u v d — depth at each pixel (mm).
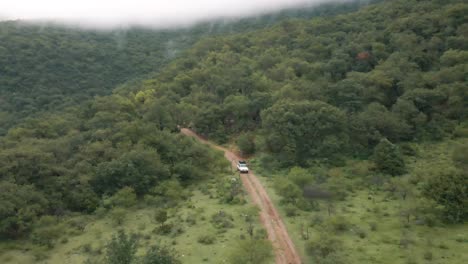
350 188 46250
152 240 35750
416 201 39750
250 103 74938
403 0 118438
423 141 59719
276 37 122250
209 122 75625
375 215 37875
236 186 49219
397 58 80875
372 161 54188
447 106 64875
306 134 56219
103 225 42281
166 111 74938
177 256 29250
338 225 34906
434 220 34656
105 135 59875
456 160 47562
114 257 24125
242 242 30797
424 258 28625
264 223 37812
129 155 51750
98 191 49875
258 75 89188
